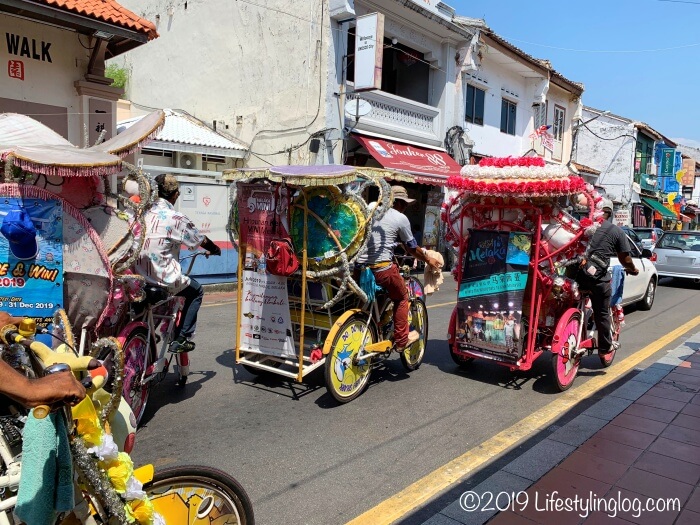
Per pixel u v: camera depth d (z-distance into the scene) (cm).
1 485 181
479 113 1784
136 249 371
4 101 838
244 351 526
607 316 578
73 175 323
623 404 491
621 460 380
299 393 517
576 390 541
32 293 319
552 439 415
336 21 1231
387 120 1433
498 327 530
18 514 175
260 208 490
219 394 509
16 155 306
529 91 2041
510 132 1991
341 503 327
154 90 1584
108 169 335
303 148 1269
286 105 1299
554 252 512
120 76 1566
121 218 374
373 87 1218
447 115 1594
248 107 1373
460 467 374
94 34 897
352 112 1251
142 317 424
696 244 1420
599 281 564
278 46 1300
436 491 342
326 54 1220
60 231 327
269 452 392
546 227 517
